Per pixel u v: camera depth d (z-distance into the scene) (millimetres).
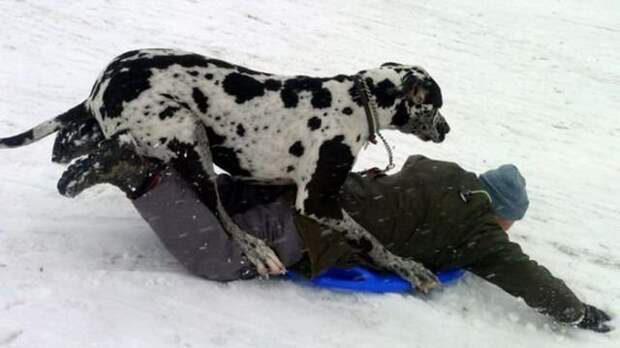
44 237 1818
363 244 1834
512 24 5098
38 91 2926
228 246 1717
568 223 2578
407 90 1926
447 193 1897
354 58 3977
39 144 2455
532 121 3584
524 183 2014
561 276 2143
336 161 1830
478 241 1842
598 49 4805
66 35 3584
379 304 1762
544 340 1771
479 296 1908
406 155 2973
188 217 1672
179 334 1500
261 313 1641
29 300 1513
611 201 2838
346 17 4656
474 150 3158
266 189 1931
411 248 1900
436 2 5375
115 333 1459
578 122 3656
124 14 4004
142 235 1916
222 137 1792
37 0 3967
